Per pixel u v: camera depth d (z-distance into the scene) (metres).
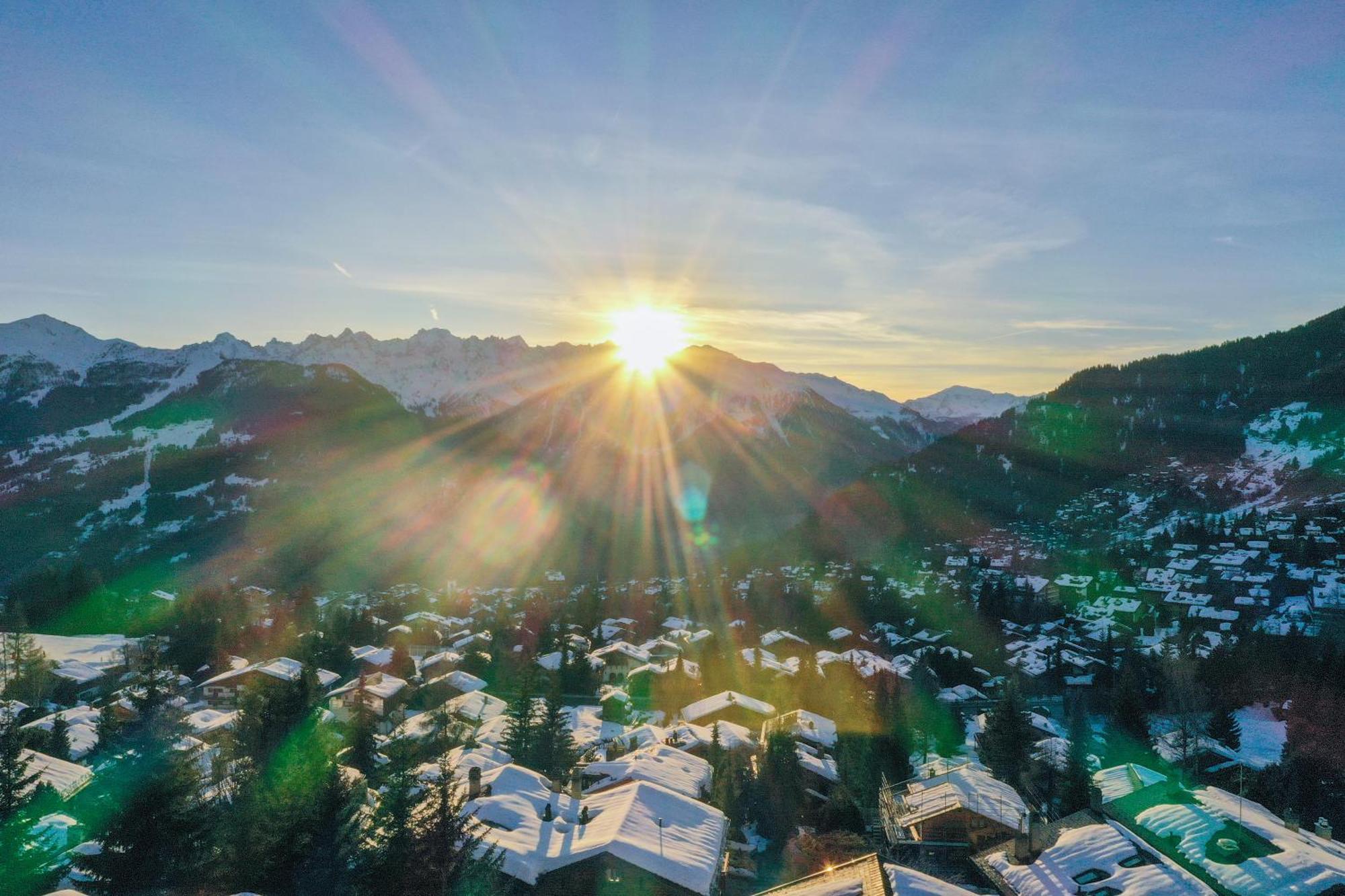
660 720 98.88
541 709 74.44
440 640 150.12
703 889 40.59
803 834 56.03
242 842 35.31
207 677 113.25
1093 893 35.88
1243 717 93.56
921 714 85.19
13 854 31.14
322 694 92.75
